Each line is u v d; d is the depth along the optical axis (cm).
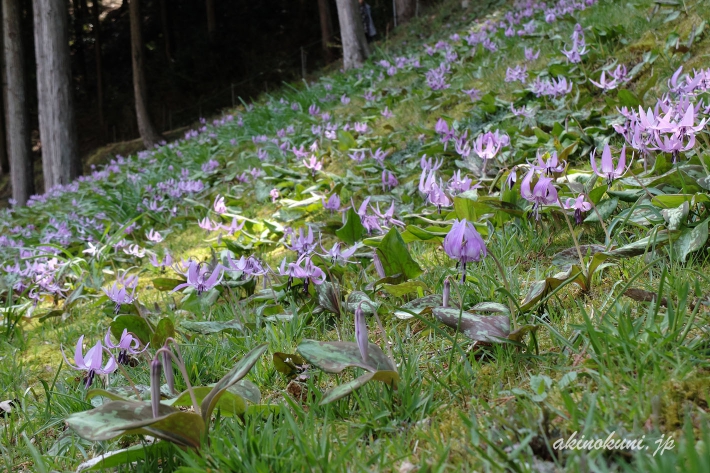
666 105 300
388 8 2580
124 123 3105
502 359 201
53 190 1366
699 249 241
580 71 575
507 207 295
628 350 174
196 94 2855
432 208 401
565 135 431
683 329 186
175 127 2848
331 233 435
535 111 509
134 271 567
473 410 172
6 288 518
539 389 168
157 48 3150
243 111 1584
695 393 156
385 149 641
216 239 550
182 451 165
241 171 850
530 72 607
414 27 1827
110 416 167
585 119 471
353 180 546
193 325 284
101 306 476
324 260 296
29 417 261
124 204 809
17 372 337
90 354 180
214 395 173
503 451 149
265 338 280
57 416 246
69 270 573
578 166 407
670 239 235
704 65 469
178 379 251
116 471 189
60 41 1556
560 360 193
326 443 155
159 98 2944
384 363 189
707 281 216
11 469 217
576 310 228
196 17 3116
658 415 150
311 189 558
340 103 1057
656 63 529
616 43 624
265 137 885
